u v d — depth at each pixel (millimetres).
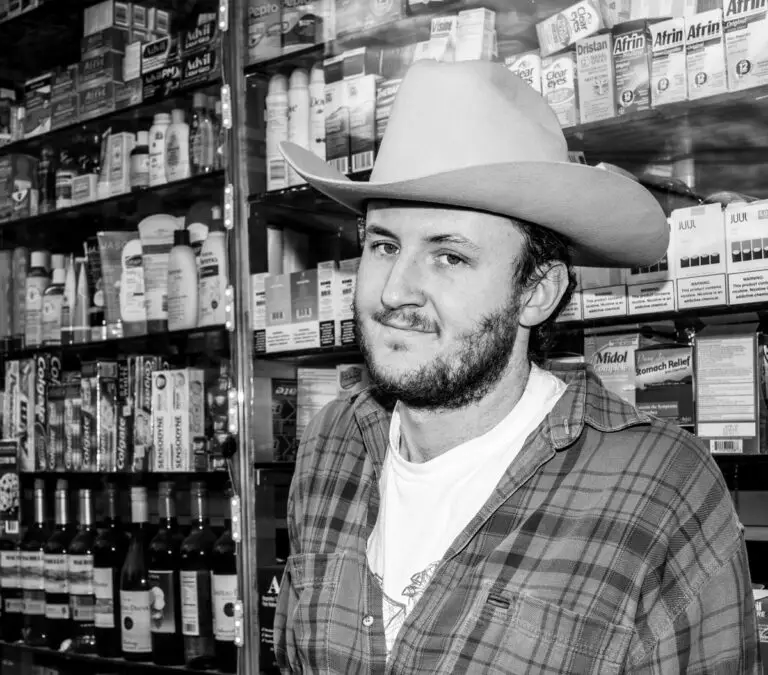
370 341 1121
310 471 1390
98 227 3127
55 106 3070
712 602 1086
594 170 1072
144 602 2664
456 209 1090
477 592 1124
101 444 2855
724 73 1806
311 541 1318
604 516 1106
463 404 1133
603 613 1066
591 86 1966
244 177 2500
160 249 2797
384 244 1141
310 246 2615
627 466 1131
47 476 3082
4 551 3072
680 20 1865
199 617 2527
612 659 1054
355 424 1388
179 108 2779
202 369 2689
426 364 1087
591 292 1960
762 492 1989
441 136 1131
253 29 2516
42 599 2984
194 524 2594
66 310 3016
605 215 1147
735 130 1943
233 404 2463
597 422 1178
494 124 1132
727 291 1797
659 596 1081
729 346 1802
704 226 1825
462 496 1172
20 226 3156
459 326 1083
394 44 2348
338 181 1107
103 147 2951
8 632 3029
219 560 2506
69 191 3041
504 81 1193
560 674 1063
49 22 3084
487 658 1093
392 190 1073
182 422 2664
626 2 1983
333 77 2398
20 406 3113
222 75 2545
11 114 3289
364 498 1308
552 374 1276
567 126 1986
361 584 1229
